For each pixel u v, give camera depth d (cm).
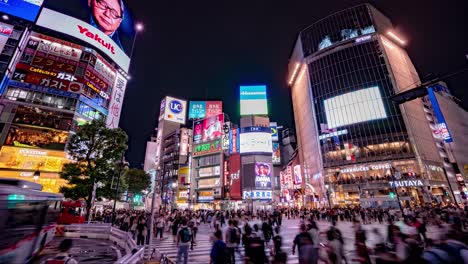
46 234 1041
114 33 4912
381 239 952
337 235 753
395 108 5462
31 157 3105
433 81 1218
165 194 7350
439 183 4994
